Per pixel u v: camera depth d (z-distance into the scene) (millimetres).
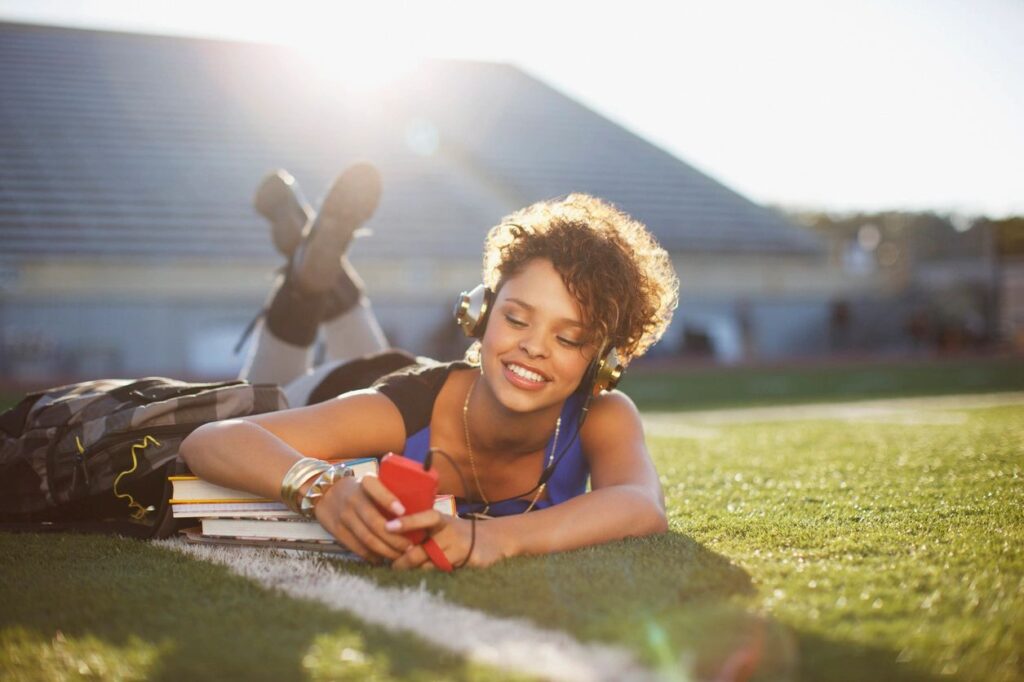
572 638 1157
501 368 1633
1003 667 1054
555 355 1612
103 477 1961
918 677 1025
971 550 1632
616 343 1704
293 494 1577
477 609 1283
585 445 1868
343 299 3414
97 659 1129
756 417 6004
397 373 1895
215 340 15508
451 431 1801
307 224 3340
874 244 21734
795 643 1127
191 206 16719
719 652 1098
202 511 1785
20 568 1635
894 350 20469
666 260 1857
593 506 1674
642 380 12555
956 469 2846
